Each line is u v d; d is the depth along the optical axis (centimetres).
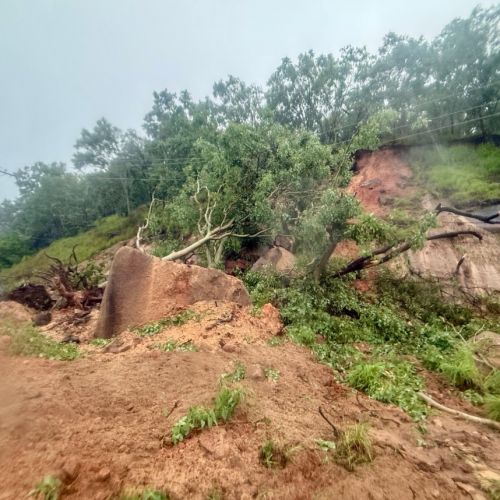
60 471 295
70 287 1273
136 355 619
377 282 1391
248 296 999
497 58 2123
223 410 423
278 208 1538
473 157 2047
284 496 315
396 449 414
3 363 545
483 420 523
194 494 299
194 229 1722
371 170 2245
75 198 4388
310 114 2742
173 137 2842
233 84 3002
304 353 735
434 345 888
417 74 2427
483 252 1476
